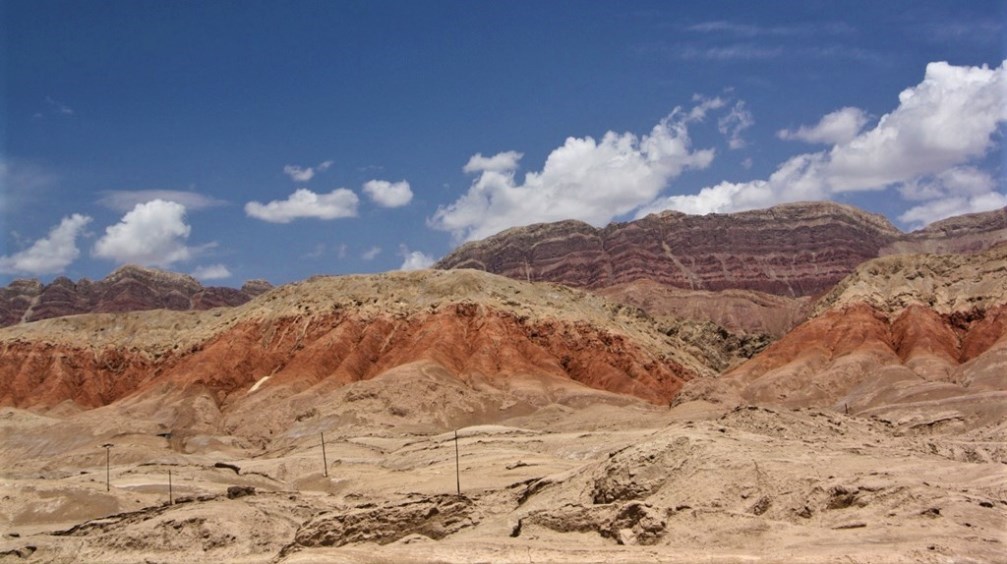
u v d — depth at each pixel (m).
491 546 81.12
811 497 85.12
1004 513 79.12
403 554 80.25
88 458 174.88
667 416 173.50
